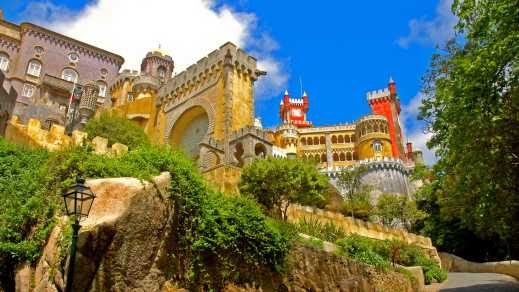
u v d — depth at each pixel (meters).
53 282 8.34
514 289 21.98
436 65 18.91
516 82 13.88
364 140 83.06
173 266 10.60
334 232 24.56
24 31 66.75
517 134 14.82
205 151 39.22
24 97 61.97
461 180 16.59
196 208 11.91
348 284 17.33
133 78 65.38
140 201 9.73
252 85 49.22
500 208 16.33
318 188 29.22
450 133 16.83
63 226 9.05
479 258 43.47
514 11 13.52
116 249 8.91
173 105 53.53
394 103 99.50
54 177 11.30
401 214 48.38
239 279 12.60
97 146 20.81
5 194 11.86
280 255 14.71
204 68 50.56
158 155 12.19
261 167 26.81
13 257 9.77
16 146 15.45
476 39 15.46
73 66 69.62
